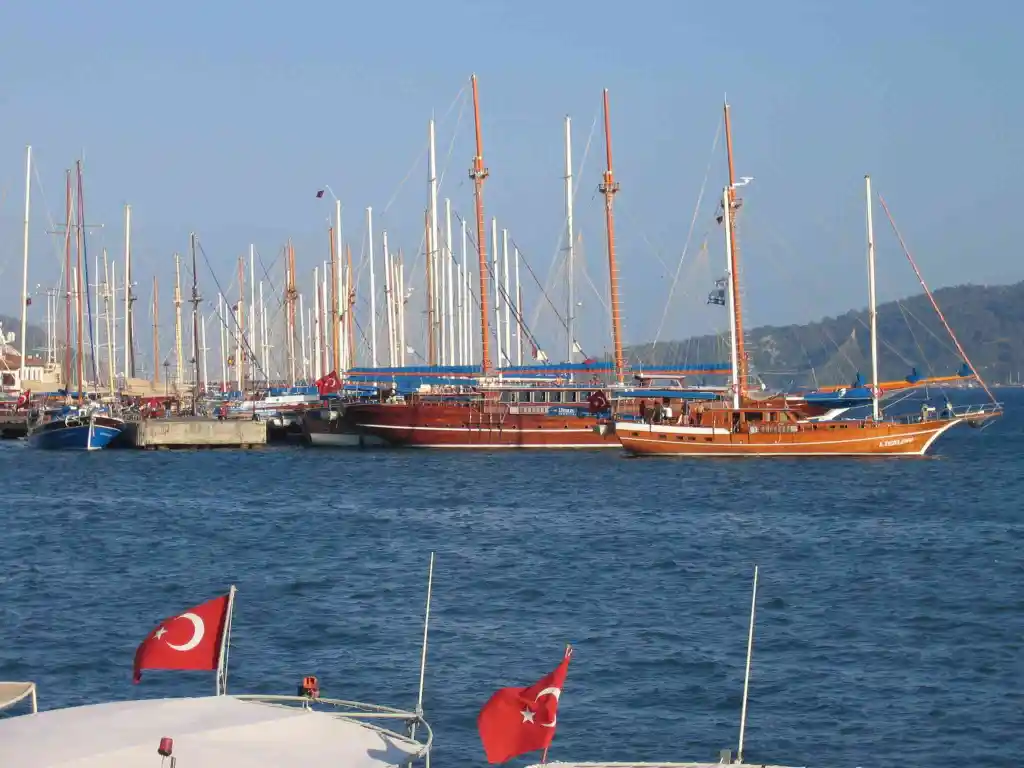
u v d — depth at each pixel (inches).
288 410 6914.4
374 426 5890.8
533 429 5674.2
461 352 7121.1
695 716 1605.6
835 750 1486.2
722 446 5265.8
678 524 3329.2
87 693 1702.8
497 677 1772.9
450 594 2340.1
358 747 985.5
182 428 6097.4
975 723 1574.8
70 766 908.6
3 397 7588.6
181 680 1759.4
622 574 2556.6
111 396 6717.5
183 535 3147.1
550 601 2277.3
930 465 5054.1
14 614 2165.4
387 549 2896.2
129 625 2089.1
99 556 2807.6
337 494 4104.3
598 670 1807.3
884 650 1920.5
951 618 2129.7
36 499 4005.9
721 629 2060.8
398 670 1807.3
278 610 2199.8
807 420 5497.1
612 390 5644.7
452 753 1466.5
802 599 2295.8
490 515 3535.9
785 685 1734.7
